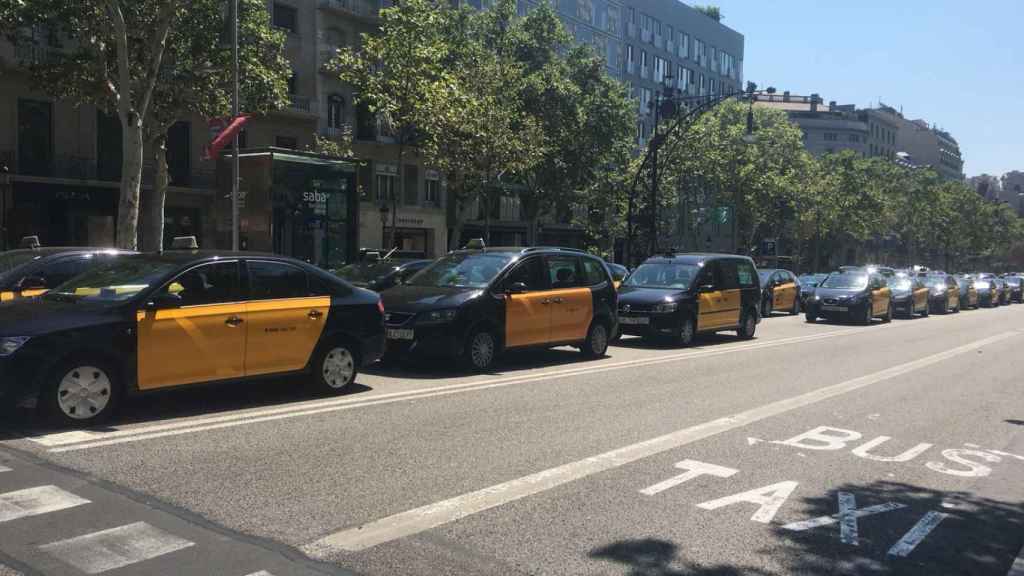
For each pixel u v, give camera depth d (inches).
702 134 1700.3
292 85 1440.7
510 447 254.1
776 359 539.2
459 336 404.2
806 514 198.1
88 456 223.8
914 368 521.0
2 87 1090.1
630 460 243.3
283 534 169.0
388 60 998.4
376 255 625.0
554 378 409.4
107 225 1218.0
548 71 1482.5
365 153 1562.5
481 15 1503.4
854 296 940.6
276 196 681.6
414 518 182.2
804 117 4089.6
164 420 274.2
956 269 4456.2
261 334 302.7
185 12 851.4
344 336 337.1
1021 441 301.9
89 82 896.9
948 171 5880.9
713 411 332.8
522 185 1798.7
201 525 172.2
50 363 248.4
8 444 234.1
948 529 191.9
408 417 294.5
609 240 1866.4
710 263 653.9
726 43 3080.7
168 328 274.1
